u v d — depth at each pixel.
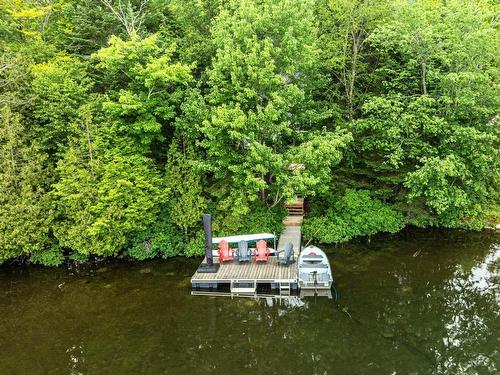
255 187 19.03
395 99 21.31
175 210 20.80
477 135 19.33
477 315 16.27
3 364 14.23
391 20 21.84
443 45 20.28
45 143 20.58
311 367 13.53
